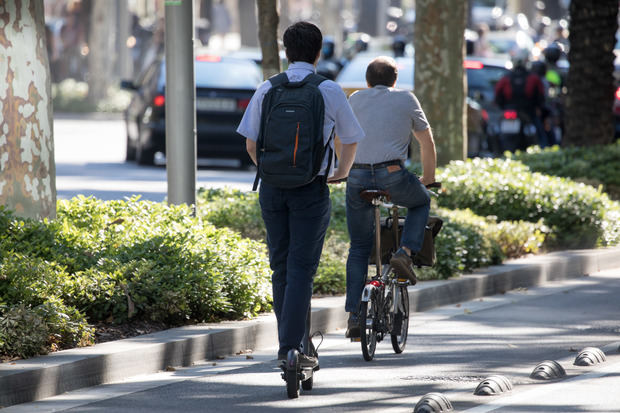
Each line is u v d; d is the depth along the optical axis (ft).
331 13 547.90
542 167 168.86
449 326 101.04
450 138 159.74
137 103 220.43
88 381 77.36
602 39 183.01
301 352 74.38
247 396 75.25
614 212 142.82
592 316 105.81
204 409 71.87
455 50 159.02
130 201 113.09
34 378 73.67
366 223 88.02
